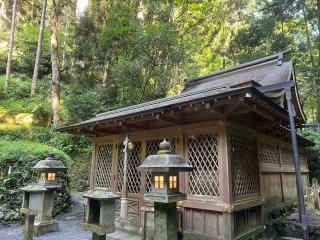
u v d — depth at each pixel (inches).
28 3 832.3
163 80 499.2
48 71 695.7
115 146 243.1
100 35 646.5
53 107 468.8
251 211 193.0
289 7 416.2
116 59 611.2
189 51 570.9
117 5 631.8
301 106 316.8
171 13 618.5
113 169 239.5
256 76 309.4
